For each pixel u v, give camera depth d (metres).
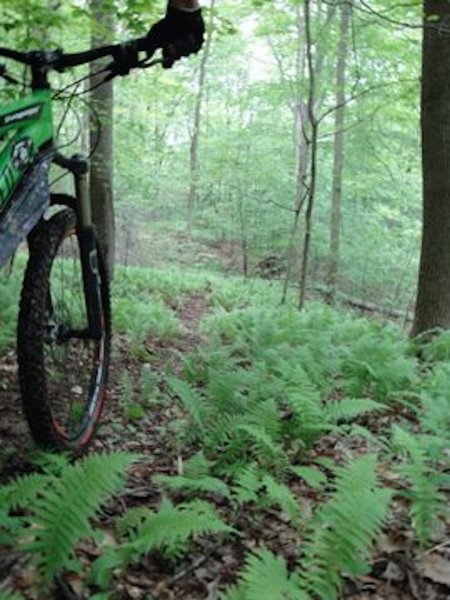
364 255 20.88
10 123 3.10
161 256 26.19
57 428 3.44
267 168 23.05
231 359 6.18
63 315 3.74
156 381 5.59
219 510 3.28
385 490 2.76
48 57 3.43
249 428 3.59
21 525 2.68
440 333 7.97
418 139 20.25
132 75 18.56
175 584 2.65
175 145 32.00
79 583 2.51
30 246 3.40
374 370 5.36
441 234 8.48
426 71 8.29
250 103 24.50
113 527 3.00
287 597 2.27
